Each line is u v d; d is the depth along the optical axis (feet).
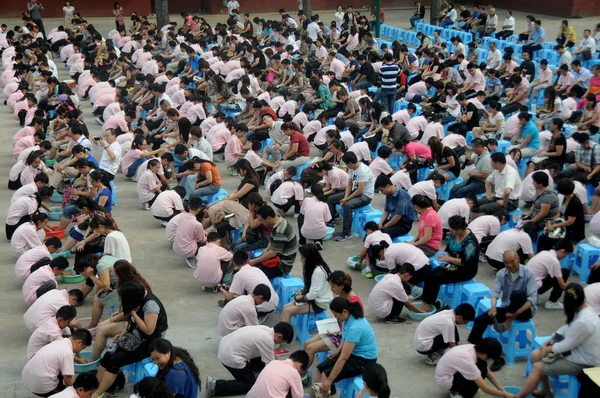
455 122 49.90
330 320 23.91
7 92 65.72
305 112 52.70
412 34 91.97
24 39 81.51
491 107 46.39
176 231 32.40
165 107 48.44
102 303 26.27
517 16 116.37
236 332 22.90
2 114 62.03
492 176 35.24
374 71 63.62
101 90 59.06
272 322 27.45
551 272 26.84
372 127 47.24
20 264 29.73
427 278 27.20
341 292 22.81
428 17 119.85
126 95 61.98
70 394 20.18
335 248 34.40
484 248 31.89
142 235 36.73
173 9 124.47
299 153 43.04
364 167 35.19
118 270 23.63
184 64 72.64
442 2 104.42
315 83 56.08
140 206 40.98
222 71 68.59
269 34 88.79
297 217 37.45
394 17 120.88
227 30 92.84
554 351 20.90
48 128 50.42
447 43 81.56
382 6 133.28
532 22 77.00
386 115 45.96
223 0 124.57
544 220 30.91
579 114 49.42
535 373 21.33
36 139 45.19
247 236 31.27
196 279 30.12
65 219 35.27
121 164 45.96
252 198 30.96
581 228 29.96
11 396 23.16
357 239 35.47
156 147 47.29
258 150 42.78
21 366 25.05
